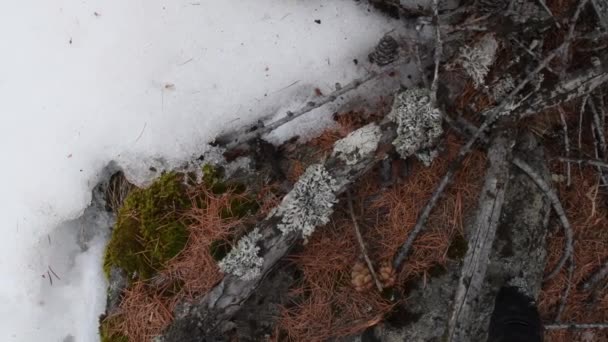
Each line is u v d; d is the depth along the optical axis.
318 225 2.01
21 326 2.11
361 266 2.03
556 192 2.12
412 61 2.04
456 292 1.99
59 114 2.08
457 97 2.03
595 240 2.16
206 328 1.99
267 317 2.08
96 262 2.14
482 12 1.99
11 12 2.09
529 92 2.00
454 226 2.04
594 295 2.17
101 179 2.11
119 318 2.08
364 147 1.97
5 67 2.09
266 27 2.07
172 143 2.06
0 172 2.08
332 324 2.07
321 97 2.06
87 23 2.08
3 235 2.09
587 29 2.02
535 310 2.02
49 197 2.08
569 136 2.11
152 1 2.08
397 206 2.05
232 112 2.07
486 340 2.04
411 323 2.05
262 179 2.07
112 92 2.07
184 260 2.05
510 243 2.05
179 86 2.07
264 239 1.98
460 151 1.99
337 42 2.06
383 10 2.05
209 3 2.07
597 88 2.06
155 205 2.07
